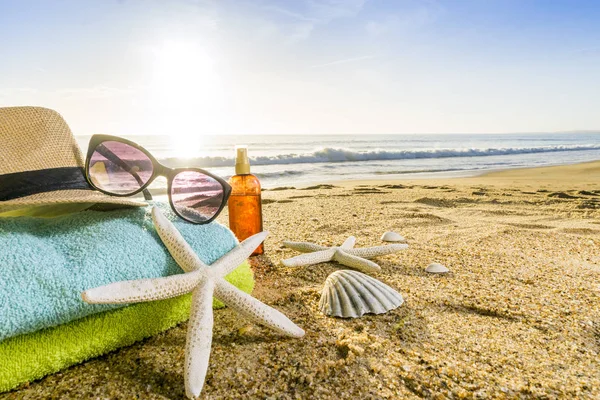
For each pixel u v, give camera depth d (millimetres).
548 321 2021
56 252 1610
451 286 2480
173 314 1820
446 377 1557
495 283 2537
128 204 1829
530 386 1492
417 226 4273
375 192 7883
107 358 1657
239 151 2891
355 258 2656
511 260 3021
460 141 59062
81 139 38938
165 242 1748
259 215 2955
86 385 1497
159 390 1482
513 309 2150
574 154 27328
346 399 1443
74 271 1553
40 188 1644
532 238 3688
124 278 1634
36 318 1431
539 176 12898
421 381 1534
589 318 2049
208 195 2023
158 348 1726
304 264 2617
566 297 2312
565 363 1652
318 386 1509
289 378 1552
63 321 1501
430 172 14672
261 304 1686
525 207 5711
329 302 2131
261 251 3096
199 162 14297
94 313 1595
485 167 17016
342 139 62344
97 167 1809
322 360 1666
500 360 1675
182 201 1988
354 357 1677
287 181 11469
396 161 19656
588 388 1477
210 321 1513
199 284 1639
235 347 1747
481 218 4828
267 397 1449
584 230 4039
